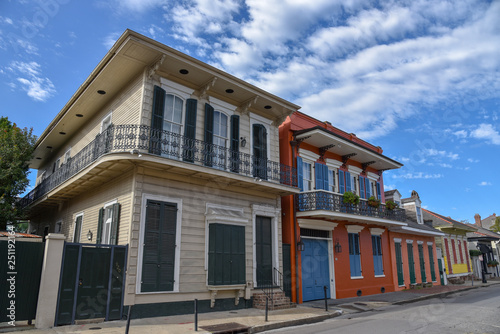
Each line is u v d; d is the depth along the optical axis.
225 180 12.23
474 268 34.66
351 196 16.27
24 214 17.38
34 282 8.71
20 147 17.08
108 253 9.56
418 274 23.41
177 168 10.75
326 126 18.69
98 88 12.87
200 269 11.20
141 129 10.51
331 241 16.89
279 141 16.52
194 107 12.30
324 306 13.65
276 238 14.05
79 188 13.58
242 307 12.07
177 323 9.28
